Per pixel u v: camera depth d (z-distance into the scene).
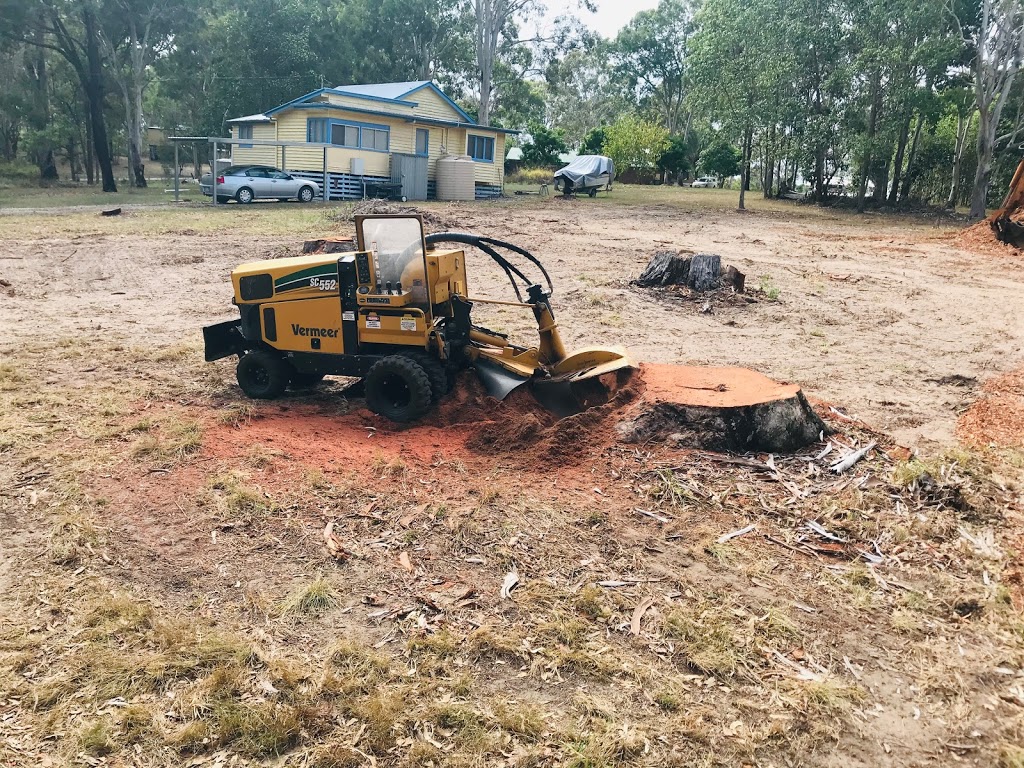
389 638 3.90
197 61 46.78
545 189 37.81
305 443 6.23
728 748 3.26
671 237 21.12
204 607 4.11
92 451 5.98
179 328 10.72
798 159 32.69
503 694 3.54
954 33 31.19
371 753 3.17
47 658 3.67
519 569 4.52
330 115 30.02
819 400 7.53
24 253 16.06
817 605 4.30
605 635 3.97
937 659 3.87
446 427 6.66
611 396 6.79
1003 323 12.04
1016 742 3.33
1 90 45.31
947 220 29.23
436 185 33.59
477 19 47.28
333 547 4.66
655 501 5.35
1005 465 6.25
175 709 3.38
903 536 4.97
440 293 6.93
